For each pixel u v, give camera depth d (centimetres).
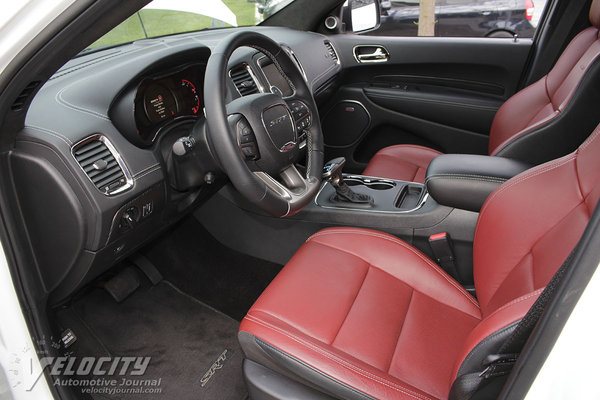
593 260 51
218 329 182
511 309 76
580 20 199
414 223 157
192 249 209
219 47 118
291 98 141
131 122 131
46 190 110
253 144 120
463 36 233
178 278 200
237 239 207
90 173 115
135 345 174
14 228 93
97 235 119
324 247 140
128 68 133
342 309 118
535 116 164
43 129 109
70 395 109
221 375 165
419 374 106
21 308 92
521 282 98
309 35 239
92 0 68
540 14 214
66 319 178
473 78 232
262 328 110
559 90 154
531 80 218
